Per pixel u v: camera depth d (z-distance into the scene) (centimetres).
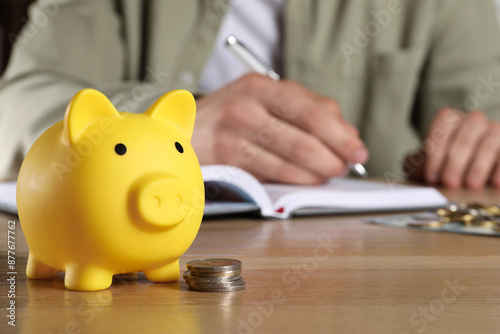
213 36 144
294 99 86
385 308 28
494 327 24
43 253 33
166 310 27
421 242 53
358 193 77
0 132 88
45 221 32
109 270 33
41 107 82
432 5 155
